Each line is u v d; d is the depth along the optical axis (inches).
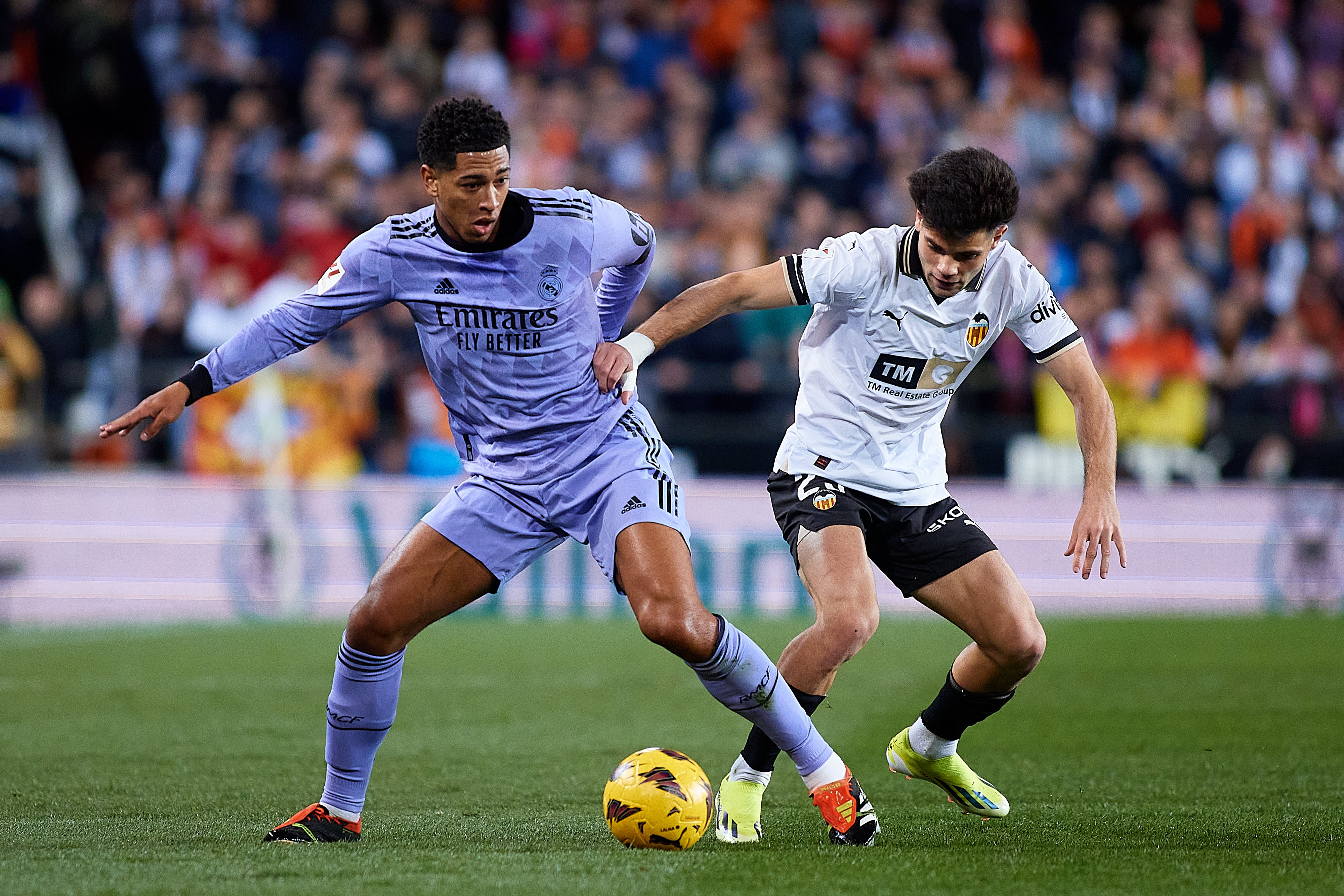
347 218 1755.7
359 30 2087.8
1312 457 1584.6
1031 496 1541.6
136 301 1728.6
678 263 1721.2
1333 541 1540.4
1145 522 1536.7
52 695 989.8
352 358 1589.6
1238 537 1535.4
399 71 1935.3
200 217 1774.1
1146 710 932.0
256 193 1811.0
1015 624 596.7
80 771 727.1
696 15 2164.1
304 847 546.3
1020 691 1007.6
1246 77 2201.0
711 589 1521.9
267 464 1542.8
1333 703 957.2
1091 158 2054.6
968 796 626.2
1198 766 750.5
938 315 604.7
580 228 555.2
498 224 545.0
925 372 616.7
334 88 1957.4
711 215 1777.8
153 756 770.8
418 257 547.2
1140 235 1932.8
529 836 572.1
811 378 633.6
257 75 1948.8
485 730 861.8
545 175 1871.3
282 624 1419.8
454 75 2015.3
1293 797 666.8
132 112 2054.6
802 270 599.5
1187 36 2233.0
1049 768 747.4
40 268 1860.2
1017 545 1539.1
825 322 633.0
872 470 621.6
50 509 1503.4
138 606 1501.0
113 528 1503.4
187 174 1887.3
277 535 1504.7
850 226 1846.7
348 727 561.0
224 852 536.1
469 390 567.2
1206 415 1606.8
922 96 2054.6
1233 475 1594.5
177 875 493.4
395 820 609.0
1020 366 1624.0
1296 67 2319.1
